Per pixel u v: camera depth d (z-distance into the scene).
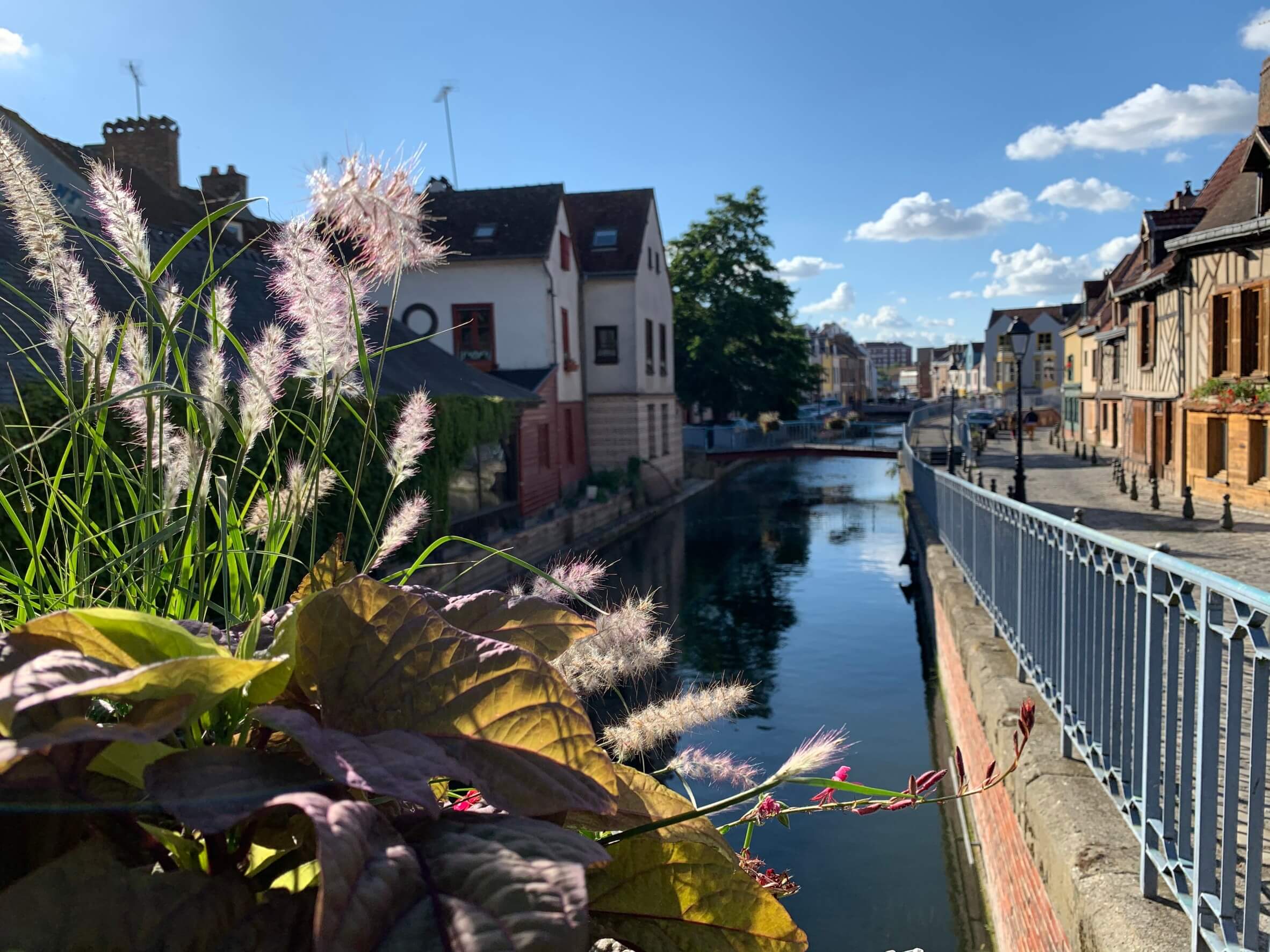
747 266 51.28
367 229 1.32
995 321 91.44
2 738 0.79
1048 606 4.96
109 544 1.29
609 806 0.97
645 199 35.97
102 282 7.82
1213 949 2.37
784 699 12.21
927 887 7.19
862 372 155.12
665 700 1.56
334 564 1.28
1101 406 41.31
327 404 1.40
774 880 1.62
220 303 1.56
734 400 52.44
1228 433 17.95
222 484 1.23
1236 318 17.47
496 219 30.38
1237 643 2.31
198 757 0.83
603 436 33.94
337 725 0.98
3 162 1.42
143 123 24.19
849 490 42.12
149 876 0.80
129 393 1.17
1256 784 2.21
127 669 0.84
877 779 9.58
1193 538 14.04
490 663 0.99
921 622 16.69
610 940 1.20
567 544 24.91
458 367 23.89
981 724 6.23
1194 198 34.56
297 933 0.80
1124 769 3.38
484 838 0.84
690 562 23.97
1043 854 3.64
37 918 0.75
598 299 33.84
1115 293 27.42
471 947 0.69
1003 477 28.61
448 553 16.14
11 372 1.43
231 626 1.20
